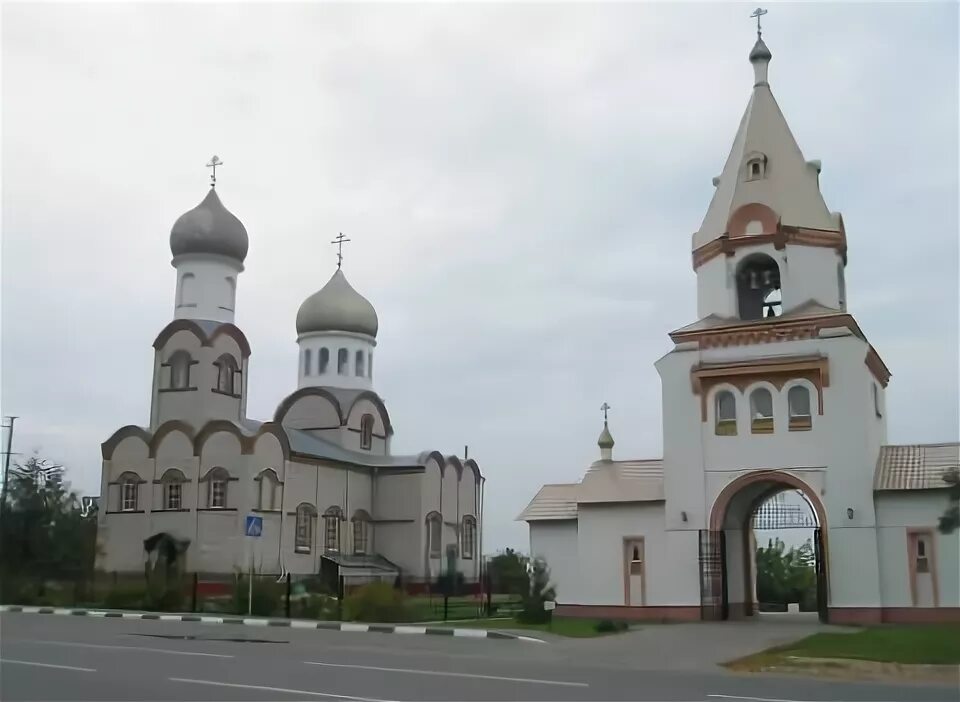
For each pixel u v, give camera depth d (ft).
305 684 42.37
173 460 152.66
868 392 92.12
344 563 166.50
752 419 96.07
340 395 190.80
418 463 179.22
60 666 47.73
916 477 90.43
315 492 163.73
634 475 106.01
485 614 106.22
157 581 111.55
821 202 101.50
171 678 43.62
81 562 137.49
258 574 133.08
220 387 161.17
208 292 165.37
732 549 102.68
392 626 78.13
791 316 95.40
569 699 39.09
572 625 87.15
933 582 87.71
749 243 99.45
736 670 52.75
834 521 90.79
